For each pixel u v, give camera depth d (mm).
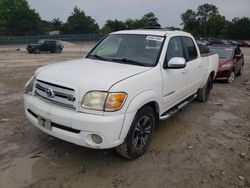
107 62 4746
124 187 3629
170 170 4070
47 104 3955
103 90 3660
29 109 4246
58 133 3840
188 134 5434
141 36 5199
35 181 3666
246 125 6137
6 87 8977
